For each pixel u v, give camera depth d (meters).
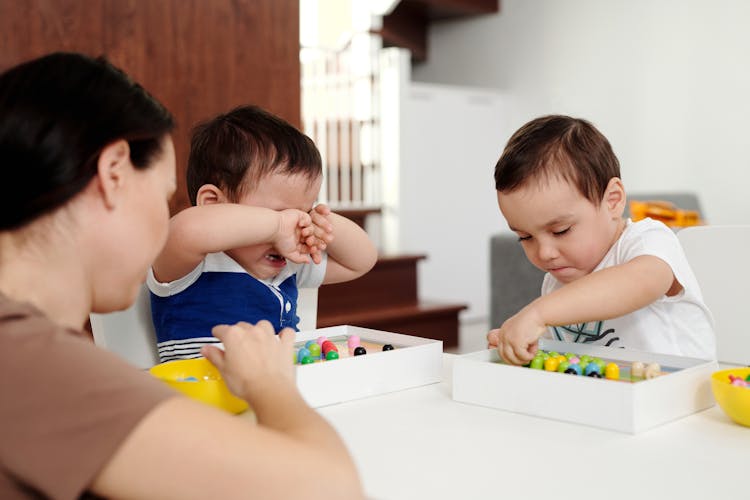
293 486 0.52
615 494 0.63
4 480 0.53
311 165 1.28
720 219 4.63
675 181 4.80
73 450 0.51
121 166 0.61
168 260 1.17
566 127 1.18
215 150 1.28
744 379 0.90
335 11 5.22
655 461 0.71
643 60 4.88
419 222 5.10
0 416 0.52
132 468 0.51
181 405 0.53
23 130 0.57
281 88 2.98
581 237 1.17
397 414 0.86
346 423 0.82
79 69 0.61
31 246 0.60
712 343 1.22
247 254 1.26
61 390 0.52
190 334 1.25
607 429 0.81
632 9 4.91
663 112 4.82
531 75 5.38
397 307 4.26
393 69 4.92
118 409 0.52
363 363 0.92
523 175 1.15
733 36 4.52
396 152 4.94
